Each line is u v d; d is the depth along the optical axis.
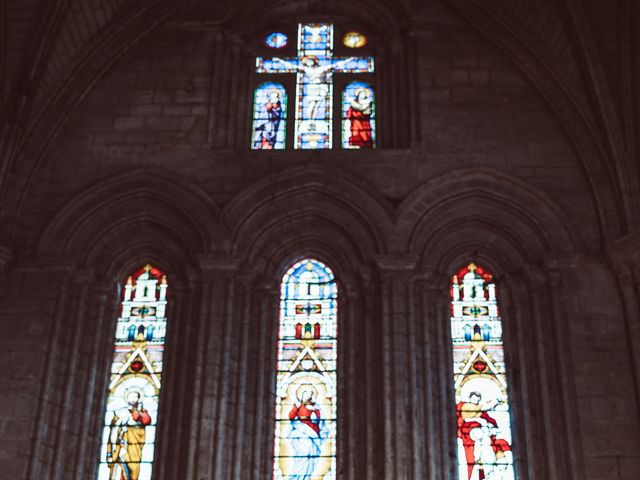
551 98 25.94
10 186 24.75
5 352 23.14
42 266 24.17
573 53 25.80
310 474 22.72
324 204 25.02
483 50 26.97
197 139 25.81
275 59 27.86
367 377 23.14
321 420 23.28
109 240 25.12
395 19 27.64
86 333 24.08
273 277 24.86
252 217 24.80
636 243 23.47
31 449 22.06
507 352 23.94
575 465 21.80
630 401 22.38
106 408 23.56
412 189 24.94
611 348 22.98
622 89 25.02
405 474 21.73
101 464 22.95
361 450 22.58
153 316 24.64
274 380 23.70
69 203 24.83
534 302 23.98
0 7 25.06
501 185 24.89
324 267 25.22
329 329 24.34
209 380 22.83
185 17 27.59
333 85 27.38
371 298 24.08
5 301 23.78
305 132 26.72
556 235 24.42
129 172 25.19
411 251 24.19
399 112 26.34
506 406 23.39
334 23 28.30
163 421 23.05
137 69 26.89
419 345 23.44
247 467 22.58
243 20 27.69
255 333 24.05
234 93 26.77
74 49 26.27
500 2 26.88
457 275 24.98
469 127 25.78
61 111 25.84
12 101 25.00
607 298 23.56
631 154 24.67
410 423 22.23
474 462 22.78
